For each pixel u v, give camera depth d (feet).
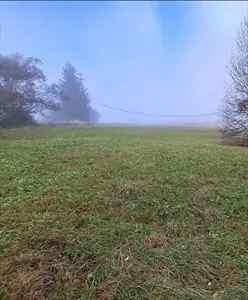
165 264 17.02
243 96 66.33
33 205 22.67
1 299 15.14
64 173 29.19
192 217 21.98
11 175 28.45
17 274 16.26
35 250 17.84
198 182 27.53
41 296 15.21
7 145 43.60
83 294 15.35
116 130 95.66
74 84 248.52
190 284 16.08
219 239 19.63
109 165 31.91
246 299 15.20
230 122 67.26
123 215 21.71
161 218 21.74
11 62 115.55
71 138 58.23
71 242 18.16
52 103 133.18
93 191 24.97
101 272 16.34
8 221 20.65
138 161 33.71
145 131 96.58
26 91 116.26
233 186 26.96
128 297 15.05
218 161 34.27
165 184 26.73
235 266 17.40
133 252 17.76
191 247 18.58
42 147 41.78
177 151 40.27
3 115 101.55
